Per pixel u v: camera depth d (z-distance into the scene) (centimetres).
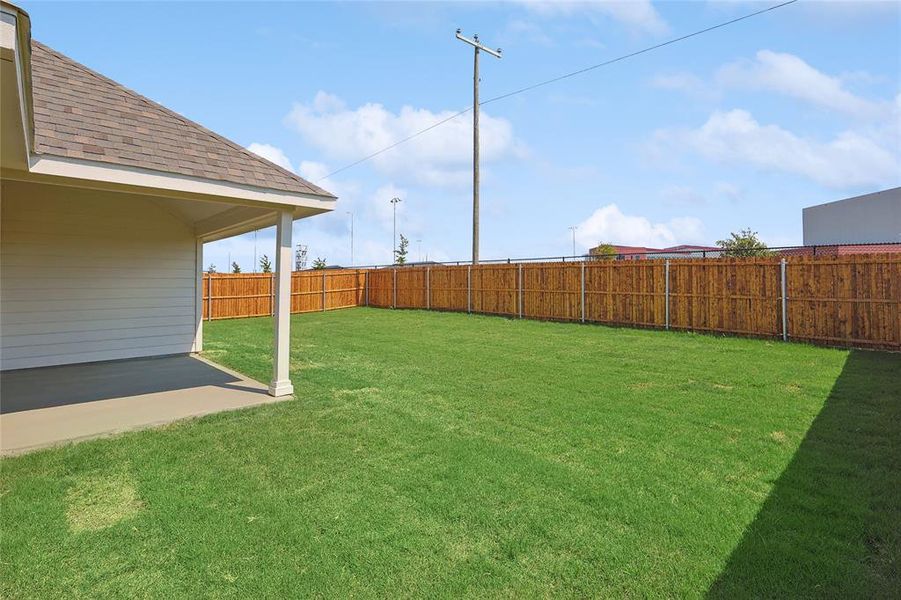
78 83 525
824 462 357
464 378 668
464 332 1192
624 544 256
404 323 1420
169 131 542
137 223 898
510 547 255
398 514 291
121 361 864
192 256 959
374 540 263
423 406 528
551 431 440
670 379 646
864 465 351
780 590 215
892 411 483
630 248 2819
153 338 911
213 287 1631
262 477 346
